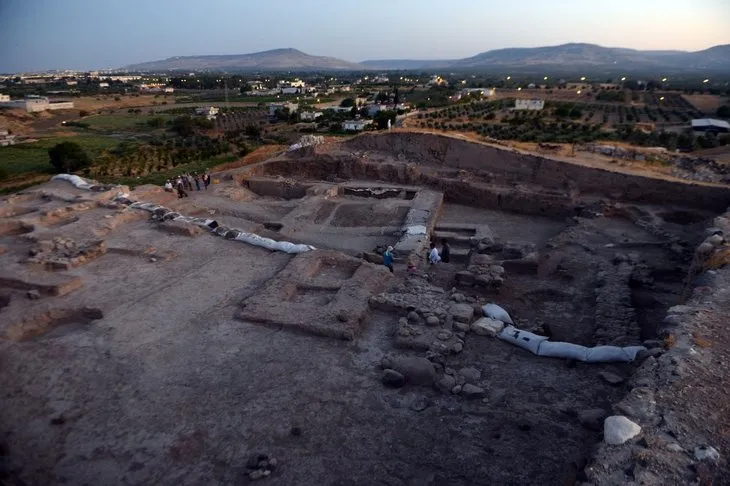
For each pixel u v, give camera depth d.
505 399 7.54
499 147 24.09
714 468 4.78
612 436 5.23
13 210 16.41
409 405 7.43
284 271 11.78
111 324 9.73
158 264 12.68
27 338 9.52
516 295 12.34
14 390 7.87
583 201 20.25
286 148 31.25
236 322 9.84
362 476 6.14
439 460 6.36
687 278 11.49
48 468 6.39
